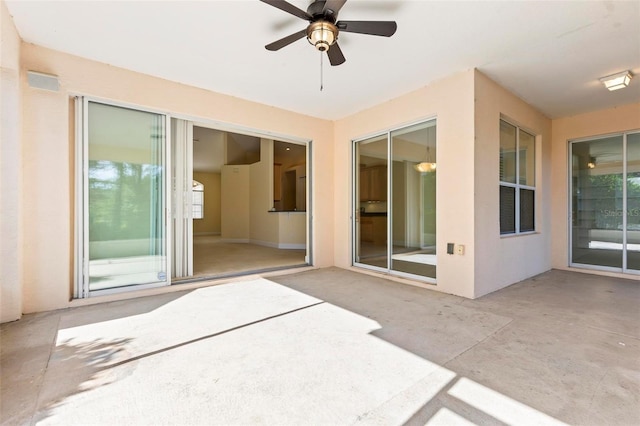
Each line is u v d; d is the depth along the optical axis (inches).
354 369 72.7
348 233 200.4
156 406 59.2
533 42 110.3
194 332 94.8
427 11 93.4
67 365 74.6
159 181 143.9
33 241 112.1
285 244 313.9
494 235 143.2
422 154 158.7
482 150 135.5
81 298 124.3
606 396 61.7
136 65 128.9
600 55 119.3
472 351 81.7
